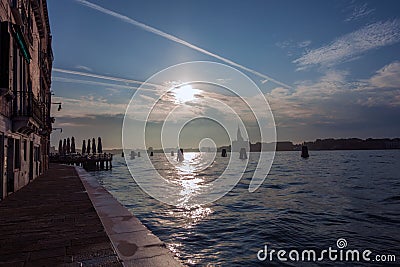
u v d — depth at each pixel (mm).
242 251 9484
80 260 3855
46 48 25344
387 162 76500
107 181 39719
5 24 10109
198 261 8625
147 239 4668
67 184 14625
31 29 16719
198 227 12852
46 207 8094
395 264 8172
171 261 3676
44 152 25750
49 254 4145
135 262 3650
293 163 85875
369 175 39344
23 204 8750
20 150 13195
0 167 10250
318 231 11805
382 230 11773
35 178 18547
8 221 6414
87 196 10203
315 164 75438
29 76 15375
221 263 8438
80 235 5078
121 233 5074
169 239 10992
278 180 36438
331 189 25734
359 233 11391
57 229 5570
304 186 29000
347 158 109125
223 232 11922
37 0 18109
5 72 9906
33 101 13281
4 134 10516
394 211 15531
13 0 12273
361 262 8367
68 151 69000
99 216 6605
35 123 13711
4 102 10516
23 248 4457
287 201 20188
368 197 20656
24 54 13016
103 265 3635
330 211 16000
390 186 26688
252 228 12508
